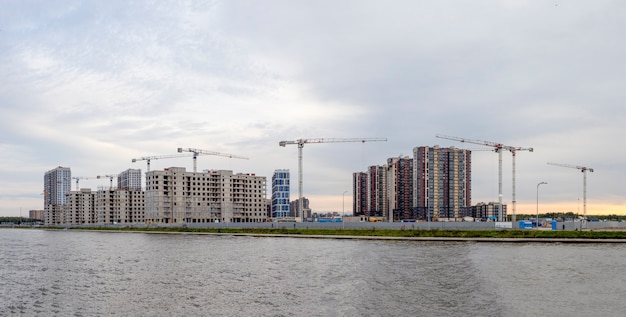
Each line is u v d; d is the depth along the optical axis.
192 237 138.50
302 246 92.38
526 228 127.88
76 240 134.75
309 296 40.31
